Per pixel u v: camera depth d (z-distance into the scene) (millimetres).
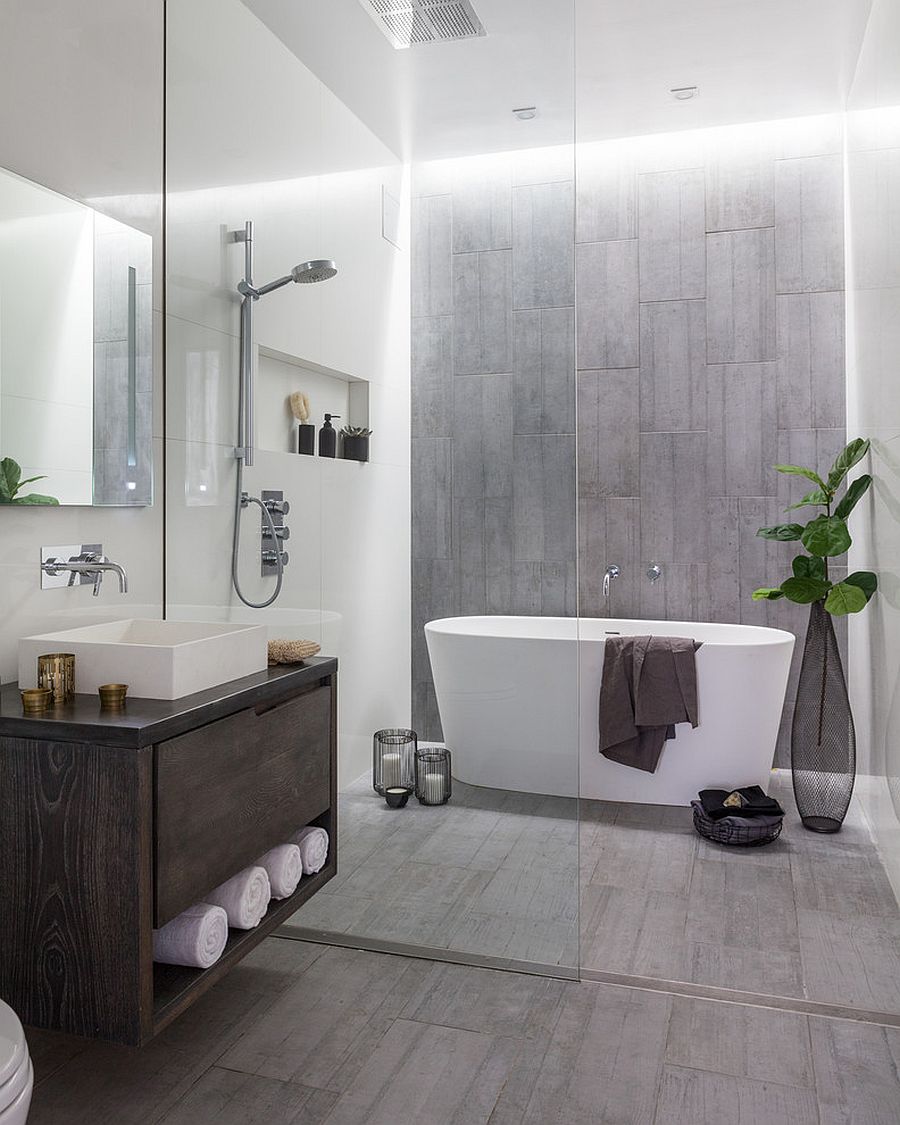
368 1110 1917
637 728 3832
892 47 2828
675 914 2889
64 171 2381
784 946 2668
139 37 2672
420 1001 2367
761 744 3824
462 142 2631
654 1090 1985
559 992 2414
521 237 2600
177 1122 1877
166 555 2895
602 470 4547
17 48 2209
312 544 2797
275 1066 2068
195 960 1981
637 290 4469
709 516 4406
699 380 4402
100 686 1958
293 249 2764
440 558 2701
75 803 1819
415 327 2699
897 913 2887
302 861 2475
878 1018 2277
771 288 4293
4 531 2225
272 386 2805
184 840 1899
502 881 2607
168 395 2857
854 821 3756
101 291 2504
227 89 2756
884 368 3109
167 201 2828
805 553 4285
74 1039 2174
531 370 2609
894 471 2928
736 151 4320
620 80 3809
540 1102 1943
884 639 3182
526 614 2625
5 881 1887
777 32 3398
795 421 4281
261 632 2330
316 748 2469
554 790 2572
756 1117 1897
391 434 2729
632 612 4535
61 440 2367
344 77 2699
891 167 2906
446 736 2686
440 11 2621
